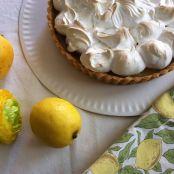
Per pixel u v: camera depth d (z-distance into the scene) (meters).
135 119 0.41
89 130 0.40
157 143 0.38
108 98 0.42
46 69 0.43
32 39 0.45
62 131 0.35
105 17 0.40
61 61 0.44
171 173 0.37
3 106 0.36
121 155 0.37
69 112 0.36
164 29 0.41
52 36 0.42
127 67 0.39
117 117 0.41
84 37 0.40
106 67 0.39
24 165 0.38
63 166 0.38
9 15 0.46
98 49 0.40
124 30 0.39
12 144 0.39
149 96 0.42
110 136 0.40
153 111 0.40
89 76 0.43
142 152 0.38
